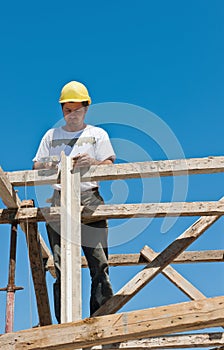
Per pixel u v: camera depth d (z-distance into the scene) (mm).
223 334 7477
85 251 7074
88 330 4336
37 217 7230
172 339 7508
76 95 7012
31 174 7086
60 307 6816
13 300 7254
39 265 7578
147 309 4316
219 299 4227
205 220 7023
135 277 6809
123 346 7473
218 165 6781
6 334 4410
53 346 4336
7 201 7203
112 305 6691
